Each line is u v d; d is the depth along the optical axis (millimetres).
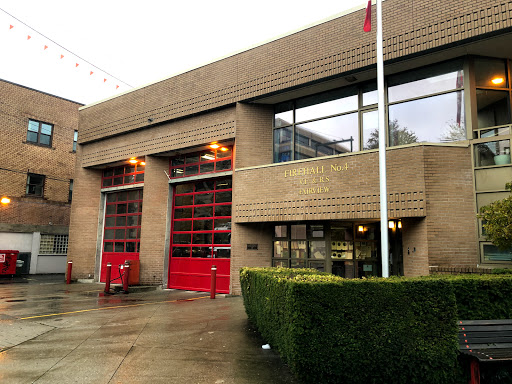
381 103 7809
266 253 13070
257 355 6055
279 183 12195
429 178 9602
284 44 12773
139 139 16766
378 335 4906
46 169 24875
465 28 9531
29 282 18844
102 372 5301
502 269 7734
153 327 8062
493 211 7441
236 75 13773
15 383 4891
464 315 5281
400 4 10625
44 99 25172
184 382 4930
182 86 15336
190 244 15398
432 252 9312
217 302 11555
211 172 15016
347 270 11875
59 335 7457
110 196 19016
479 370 4816
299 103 13289
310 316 4840
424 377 4898
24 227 23312
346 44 11414
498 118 10250
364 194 10531
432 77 10781
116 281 17641
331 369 4785
